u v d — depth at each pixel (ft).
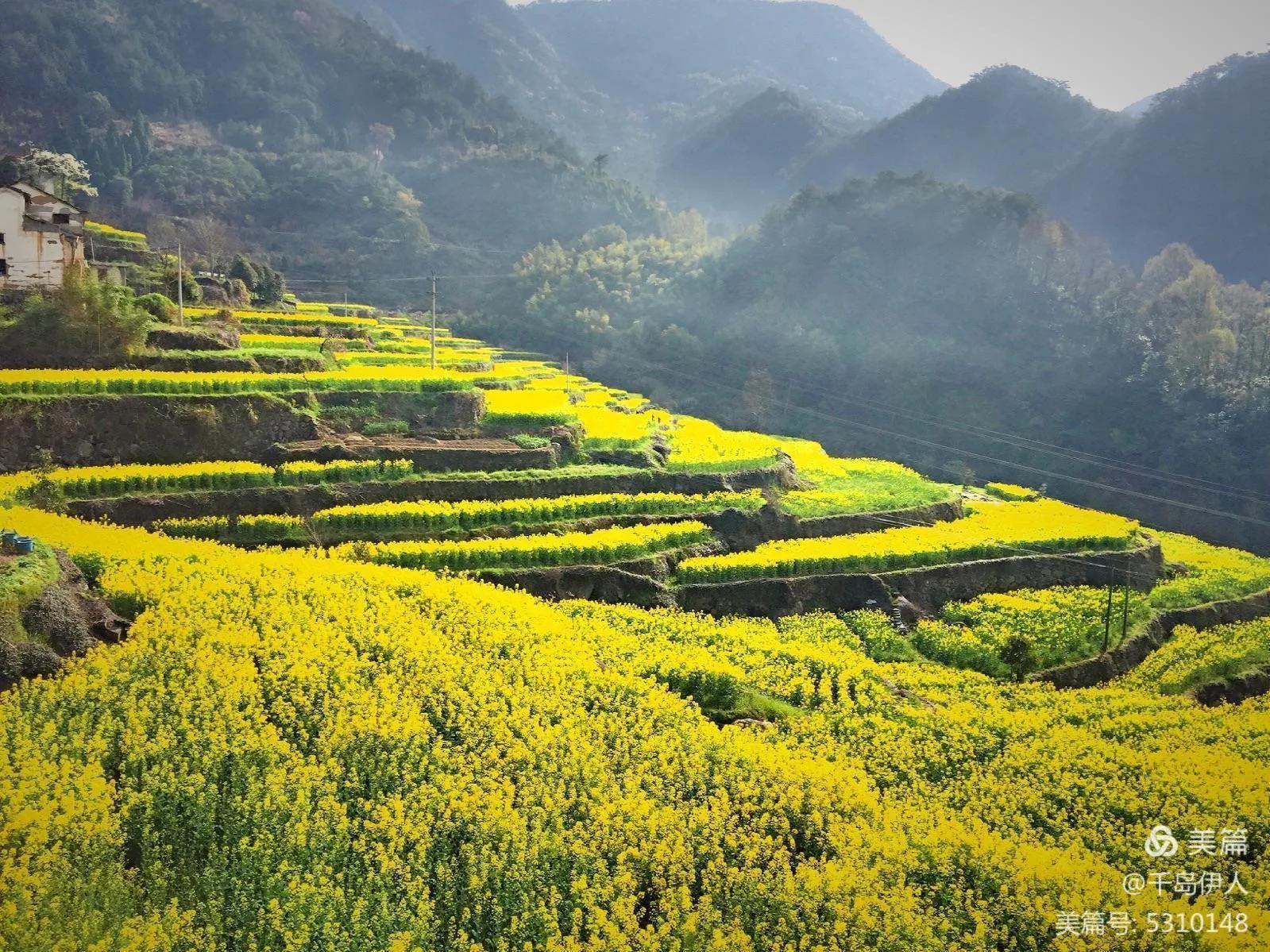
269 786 74.90
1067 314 424.05
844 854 81.97
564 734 91.35
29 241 196.44
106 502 141.69
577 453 190.70
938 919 76.38
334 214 590.14
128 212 508.53
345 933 64.54
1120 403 368.68
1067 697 134.51
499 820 76.43
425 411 185.47
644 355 429.79
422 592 120.06
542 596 142.31
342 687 91.76
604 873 74.59
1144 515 320.70
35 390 155.94
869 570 167.94
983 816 96.17
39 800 68.33
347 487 157.17
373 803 76.74
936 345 419.74
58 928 59.72
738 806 86.79
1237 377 359.87
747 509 176.86
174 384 164.76
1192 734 123.95
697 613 148.15
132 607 101.86
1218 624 181.78
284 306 300.40
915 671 137.49
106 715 79.41
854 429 380.58
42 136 568.00
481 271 548.72
